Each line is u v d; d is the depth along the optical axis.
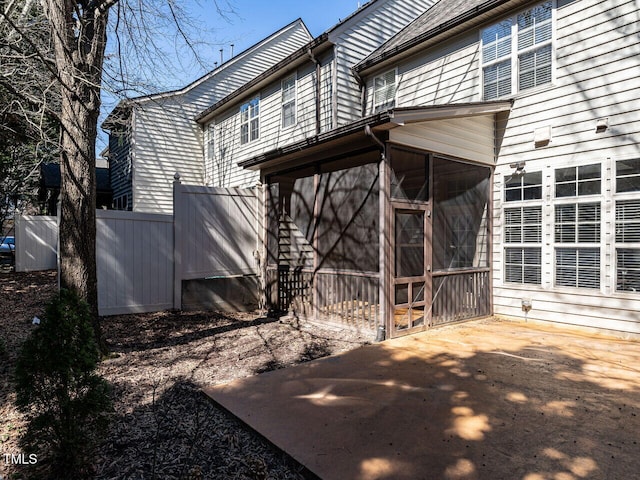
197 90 13.91
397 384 3.81
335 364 4.43
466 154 6.52
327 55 9.55
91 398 2.36
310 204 7.19
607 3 5.77
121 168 14.66
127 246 6.80
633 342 5.30
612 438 2.75
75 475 2.30
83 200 4.28
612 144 5.71
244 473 2.38
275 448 2.64
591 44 5.94
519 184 6.84
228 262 7.79
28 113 4.93
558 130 6.31
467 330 6.07
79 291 4.23
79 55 4.35
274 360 4.62
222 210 7.73
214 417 3.16
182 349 5.01
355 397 3.49
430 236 6.02
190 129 14.05
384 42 10.30
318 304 6.59
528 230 6.68
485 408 3.26
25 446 2.42
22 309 7.02
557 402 3.37
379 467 2.41
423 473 2.34
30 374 2.26
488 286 7.05
